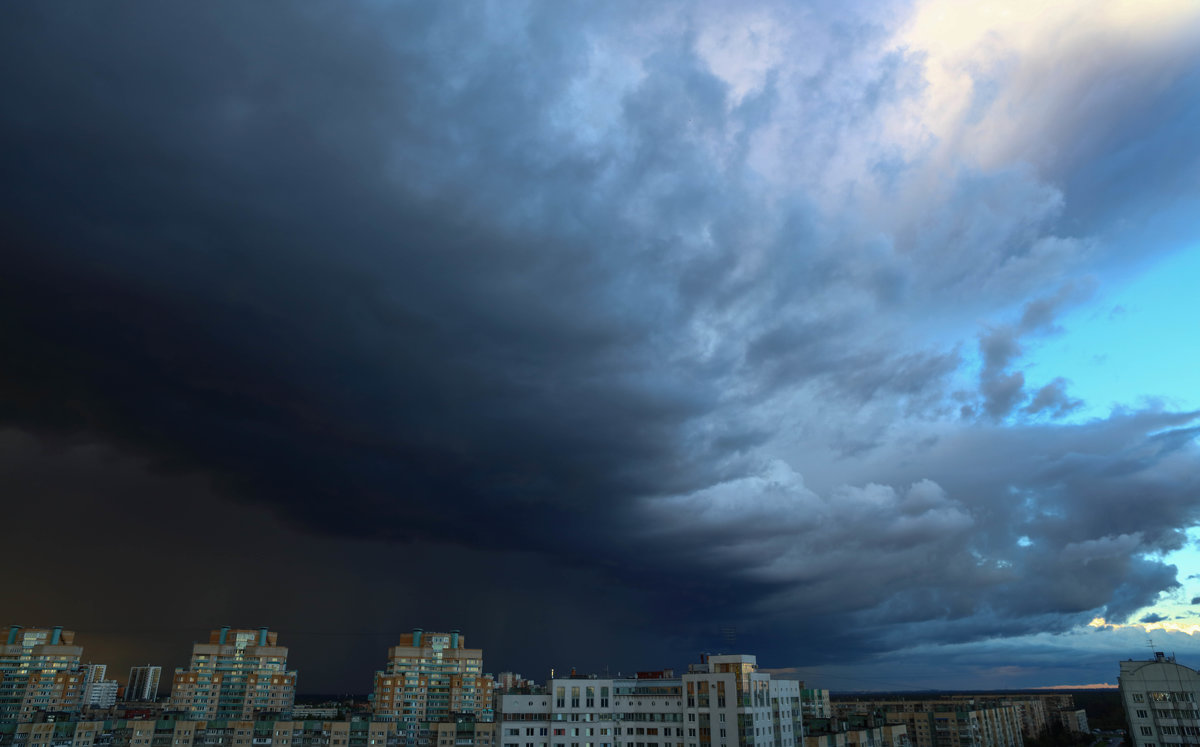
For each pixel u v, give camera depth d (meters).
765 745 162.38
